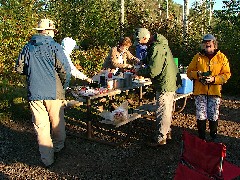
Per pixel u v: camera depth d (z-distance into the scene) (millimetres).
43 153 5145
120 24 14047
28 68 4859
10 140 6227
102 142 6047
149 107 6570
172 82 5492
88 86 6625
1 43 10531
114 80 6539
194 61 5715
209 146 3121
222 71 5562
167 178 4891
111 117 5820
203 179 3191
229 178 3322
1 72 10305
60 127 5422
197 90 5723
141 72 5602
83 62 10969
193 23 12211
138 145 5988
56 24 14906
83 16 15367
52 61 4879
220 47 10125
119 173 5023
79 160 5430
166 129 5746
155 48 5410
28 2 11938
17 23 11133
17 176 4938
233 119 7516
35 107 4977
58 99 5148
